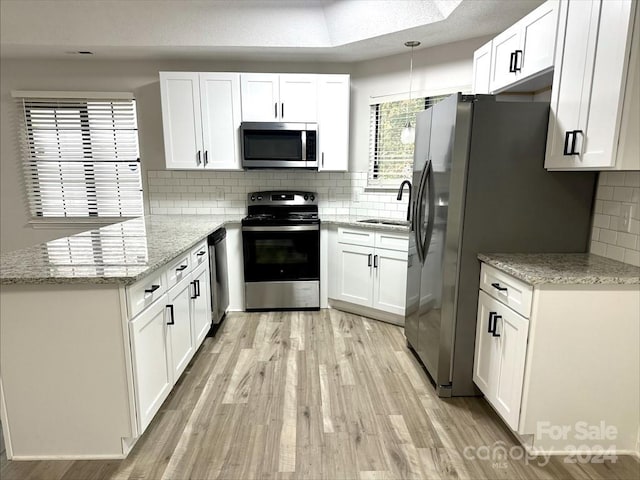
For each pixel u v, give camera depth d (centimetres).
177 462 174
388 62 362
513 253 210
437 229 226
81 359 166
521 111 197
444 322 219
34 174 393
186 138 355
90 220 404
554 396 173
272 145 351
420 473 168
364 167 389
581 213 208
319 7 309
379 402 221
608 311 167
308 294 365
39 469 169
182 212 401
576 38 172
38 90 378
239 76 346
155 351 190
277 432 194
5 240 404
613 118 152
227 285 359
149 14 311
